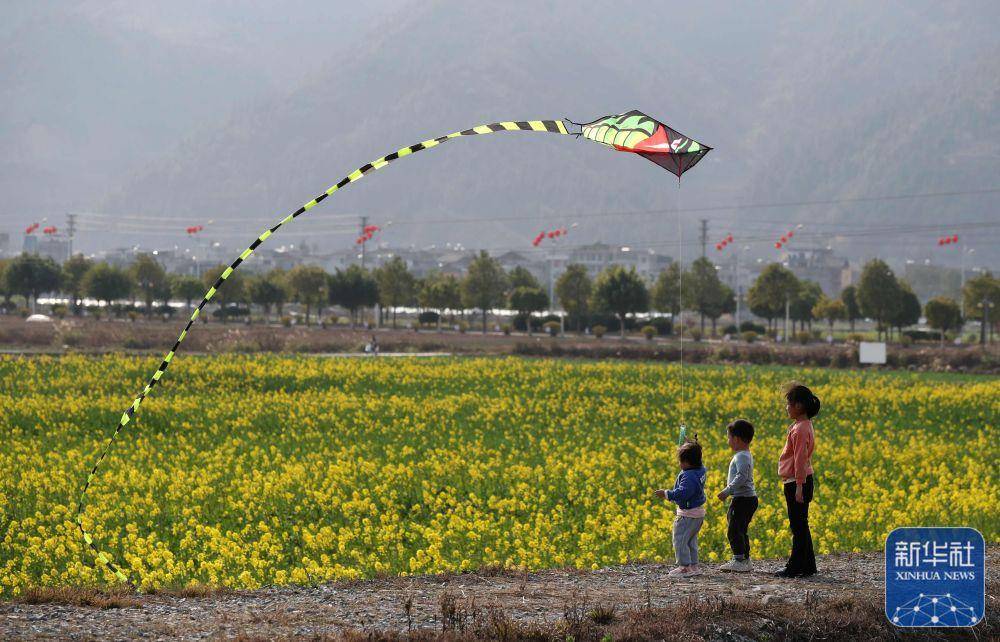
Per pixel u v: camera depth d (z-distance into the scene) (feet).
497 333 545.03
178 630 50.31
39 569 71.67
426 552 72.43
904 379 257.55
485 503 94.73
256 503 92.32
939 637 53.62
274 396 191.42
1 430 143.95
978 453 129.90
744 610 53.78
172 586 61.26
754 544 75.92
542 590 59.52
